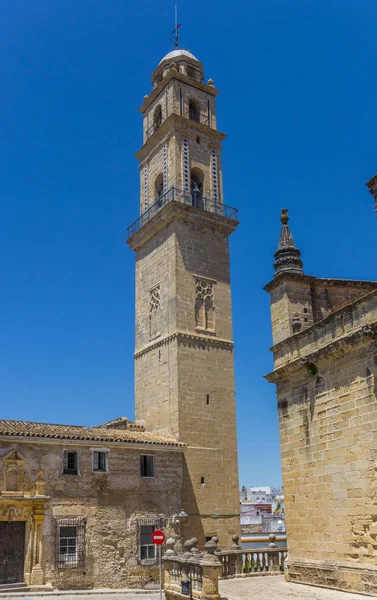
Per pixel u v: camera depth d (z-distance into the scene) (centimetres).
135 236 5447
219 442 4597
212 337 4859
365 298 2261
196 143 5384
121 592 3559
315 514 2439
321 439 2441
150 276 5216
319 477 2431
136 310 5362
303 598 2150
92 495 3759
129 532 3828
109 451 3916
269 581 2730
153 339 4988
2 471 3512
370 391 2180
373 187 2342
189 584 2375
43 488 3584
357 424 2234
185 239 4991
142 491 3972
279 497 15312
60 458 3719
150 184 5531
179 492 4153
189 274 4919
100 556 3672
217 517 4362
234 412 4781
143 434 4384
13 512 3475
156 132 5447
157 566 3866
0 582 3375
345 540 2248
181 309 4772
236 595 2356
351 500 2230
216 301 5025
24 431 3644
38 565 3450
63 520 3603
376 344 2164
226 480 4534
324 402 2445
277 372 2742
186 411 4506
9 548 3456
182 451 4284
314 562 2420
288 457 2659
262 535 7425
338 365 2377
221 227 5216
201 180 5375
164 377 4709
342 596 2125
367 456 2166
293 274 2825
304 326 2781
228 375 4853
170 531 4009
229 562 3008
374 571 2077
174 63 5572
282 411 2739
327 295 2942
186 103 5478
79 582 3559
